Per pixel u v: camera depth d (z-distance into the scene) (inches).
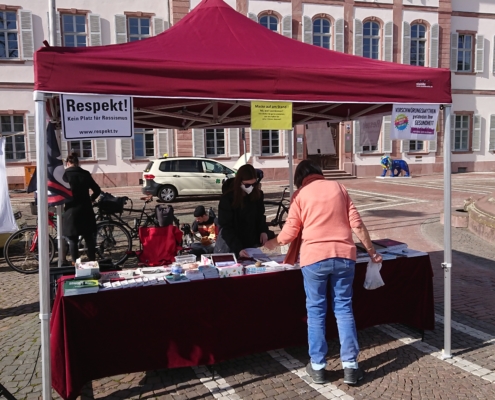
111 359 133.8
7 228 261.0
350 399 133.1
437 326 186.7
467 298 220.7
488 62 979.3
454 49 952.3
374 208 511.5
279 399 134.0
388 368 151.6
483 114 985.5
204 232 266.1
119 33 755.4
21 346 172.2
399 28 907.4
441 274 263.0
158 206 282.8
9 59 702.5
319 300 139.6
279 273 150.9
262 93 135.5
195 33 159.8
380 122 210.4
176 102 193.2
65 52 121.1
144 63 124.3
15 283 257.4
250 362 157.4
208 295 141.9
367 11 884.6
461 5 951.0
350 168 891.4
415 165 936.3
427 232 382.0
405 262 168.1
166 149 784.3
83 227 248.5
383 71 147.3
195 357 141.9
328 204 138.3
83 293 129.0
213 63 131.8
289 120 140.4
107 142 751.1
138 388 140.6
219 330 144.1
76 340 129.2
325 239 136.3
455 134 981.2
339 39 870.4
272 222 390.3
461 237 362.3
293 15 843.4
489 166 1002.1
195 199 636.1
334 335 159.9
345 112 228.2
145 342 136.6
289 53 156.4
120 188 744.3
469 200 447.8
